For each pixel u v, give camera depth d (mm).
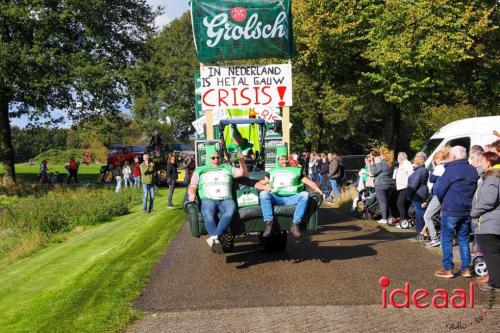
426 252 10289
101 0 31406
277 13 12578
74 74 30031
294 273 8906
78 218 19641
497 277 7312
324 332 6133
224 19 12594
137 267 9656
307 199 9297
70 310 7359
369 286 7969
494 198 7215
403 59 21125
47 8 30328
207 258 10367
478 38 22344
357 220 15188
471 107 31781
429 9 20562
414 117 34906
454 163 8297
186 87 71000
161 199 25391
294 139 41094
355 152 50250
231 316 6820
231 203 9164
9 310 8258
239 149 12969
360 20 23609
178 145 45625
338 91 28188
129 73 32312
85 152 75938
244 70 13227
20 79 29156
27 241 16078
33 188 32094
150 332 6371
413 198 11922
